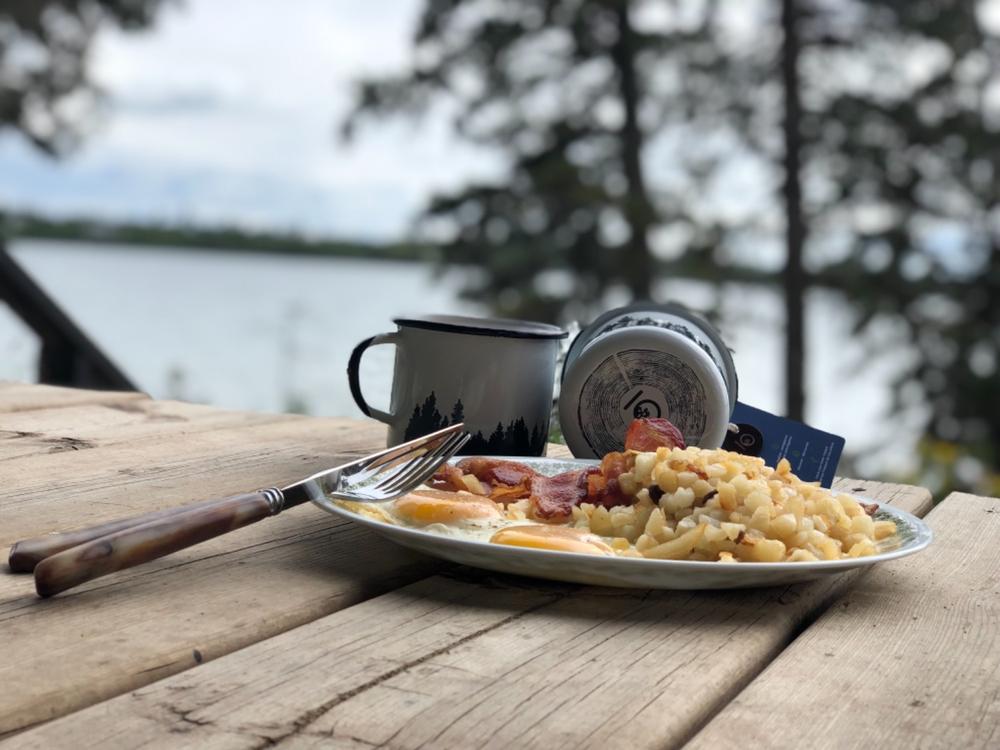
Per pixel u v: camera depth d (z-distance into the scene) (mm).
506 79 10062
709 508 979
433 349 1473
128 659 748
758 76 9742
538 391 1505
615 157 9992
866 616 952
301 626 853
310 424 1875
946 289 9703
